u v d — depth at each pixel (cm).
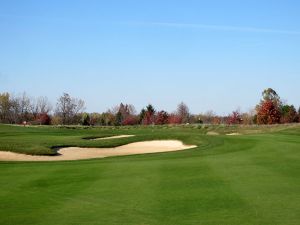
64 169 1980
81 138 3962
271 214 1125
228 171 1786
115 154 3066
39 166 2114
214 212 1158
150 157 2439
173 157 2383
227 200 1283
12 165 2173
